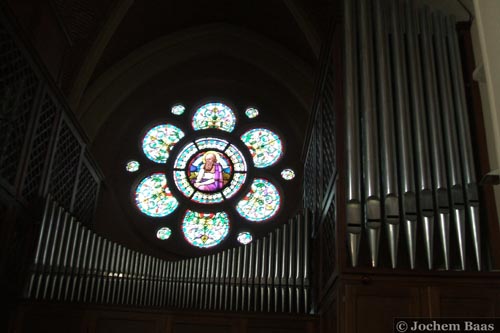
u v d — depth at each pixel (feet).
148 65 46.39
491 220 23.22
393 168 23.70
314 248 31.63
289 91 46.70
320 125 30.81
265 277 31.40
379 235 22.75
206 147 46.16
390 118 24.77
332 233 25.57
